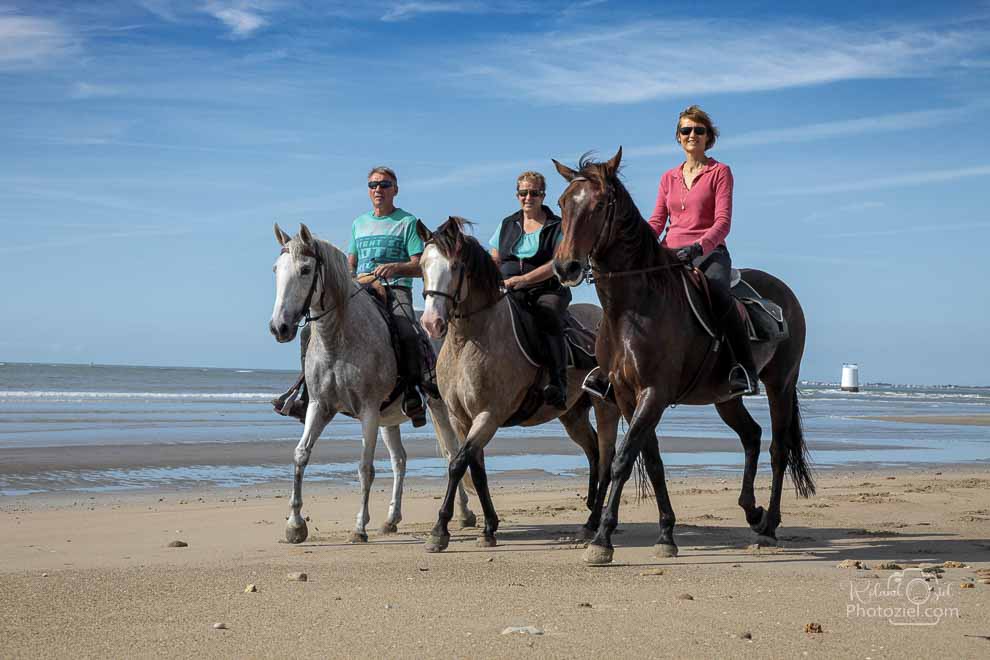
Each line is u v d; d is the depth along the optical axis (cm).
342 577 575
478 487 753
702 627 448
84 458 1519
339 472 1441
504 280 772
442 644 414
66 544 748
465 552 706
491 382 723
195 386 6031
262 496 1148
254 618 463
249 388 5809
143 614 471
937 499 1101
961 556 692
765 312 739
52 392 4434
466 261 706
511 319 740
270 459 1598
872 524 893
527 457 1761
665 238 758
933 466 1772
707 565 638
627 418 679
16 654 399
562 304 798
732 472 1599
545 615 471
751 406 4091
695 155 745
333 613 473
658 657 397
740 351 686
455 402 744
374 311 810
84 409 3022
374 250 884
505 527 879
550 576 584
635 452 633
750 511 764
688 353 657
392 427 871
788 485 1339
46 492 1151
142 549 723
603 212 621
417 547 736
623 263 637
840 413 4212
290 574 571
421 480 1356
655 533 829
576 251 613
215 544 754
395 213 894
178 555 689
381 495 1164
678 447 2091
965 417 4053
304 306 750
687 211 745
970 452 2142
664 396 639
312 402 793
